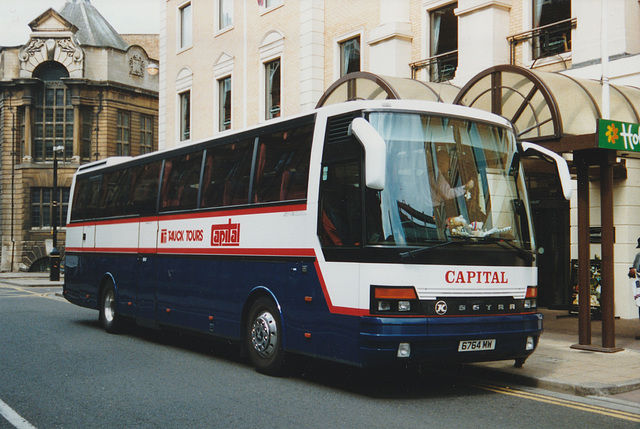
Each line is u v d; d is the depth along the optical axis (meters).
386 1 18.47
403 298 6.79
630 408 6.71
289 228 8.06
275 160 8.52
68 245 15.00
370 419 6.21
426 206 7.12
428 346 6.85
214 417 6.27
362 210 6.99
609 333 9.54
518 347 7.44
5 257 41.97
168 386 7.70
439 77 17.36
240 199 9.11
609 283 9.55
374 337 6.74
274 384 7.86
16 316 15.40
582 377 7.78
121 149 43.59
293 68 22.08
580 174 9.83
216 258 9.53
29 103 42.06
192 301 10.09
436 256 6.98
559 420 6.22
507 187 7.75
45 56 42.19
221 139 9.83
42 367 8.86
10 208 42.41
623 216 13.39
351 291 7.05
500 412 6.53
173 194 10.91
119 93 43.25
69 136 42.56
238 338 8.95
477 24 15.65
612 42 13.23
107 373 8.48
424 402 6.96
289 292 7.99
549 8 14.88
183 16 28.22
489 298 7.26
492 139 7.82
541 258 15.64
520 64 15.35
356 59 20.42
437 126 7.48
